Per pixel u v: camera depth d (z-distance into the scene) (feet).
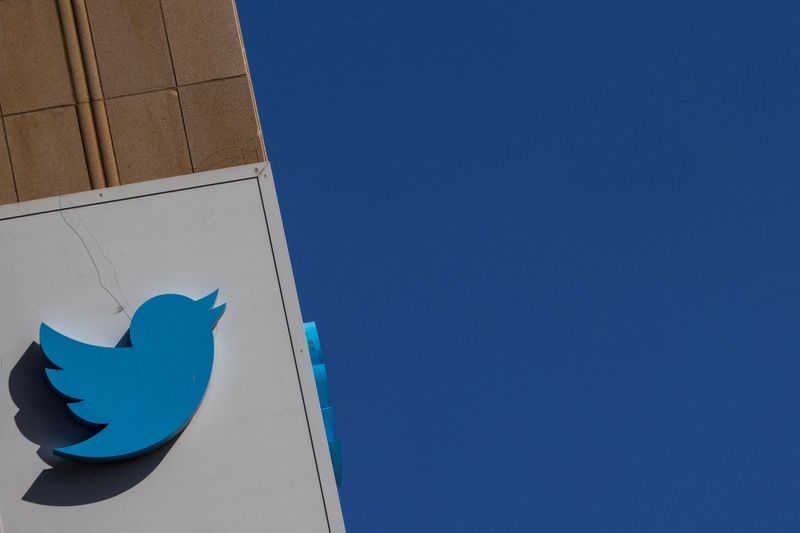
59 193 32.63
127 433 28.94
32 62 33.40
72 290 30.32
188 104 33.24
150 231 30.89
